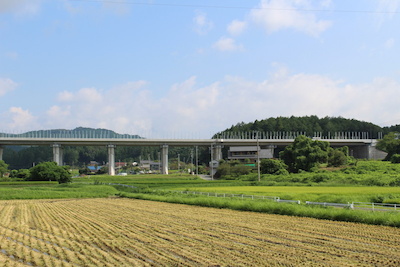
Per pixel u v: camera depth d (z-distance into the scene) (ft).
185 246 74.43
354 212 109.09
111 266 59.47
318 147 419.54
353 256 64.44
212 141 561.84
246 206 145.28
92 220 121.39
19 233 93.97
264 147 645.51
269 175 369.50
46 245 77.30
